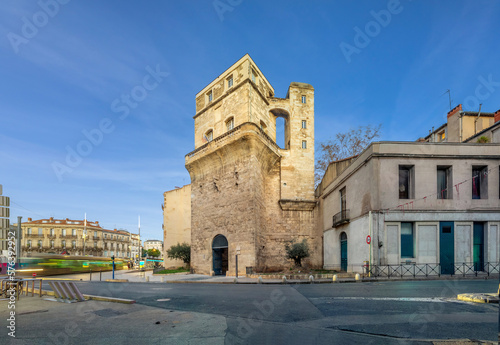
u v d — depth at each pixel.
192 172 32.69
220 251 29.06
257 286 15.59
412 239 19.03
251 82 28.56
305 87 34.62
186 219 41.31
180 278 23.42
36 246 64.81
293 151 32.97
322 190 31.92
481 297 8.73
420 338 5.29
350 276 18.67
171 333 5.93
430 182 19.39
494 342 5.00
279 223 31.36
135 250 108.06
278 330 5.99
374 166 19.38
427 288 12.04
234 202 27.55
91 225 74.31
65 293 10.73
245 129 26.59
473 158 19.56
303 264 31.20
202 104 34.09
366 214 19.80
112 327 6.50
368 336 5.48
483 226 19.14
